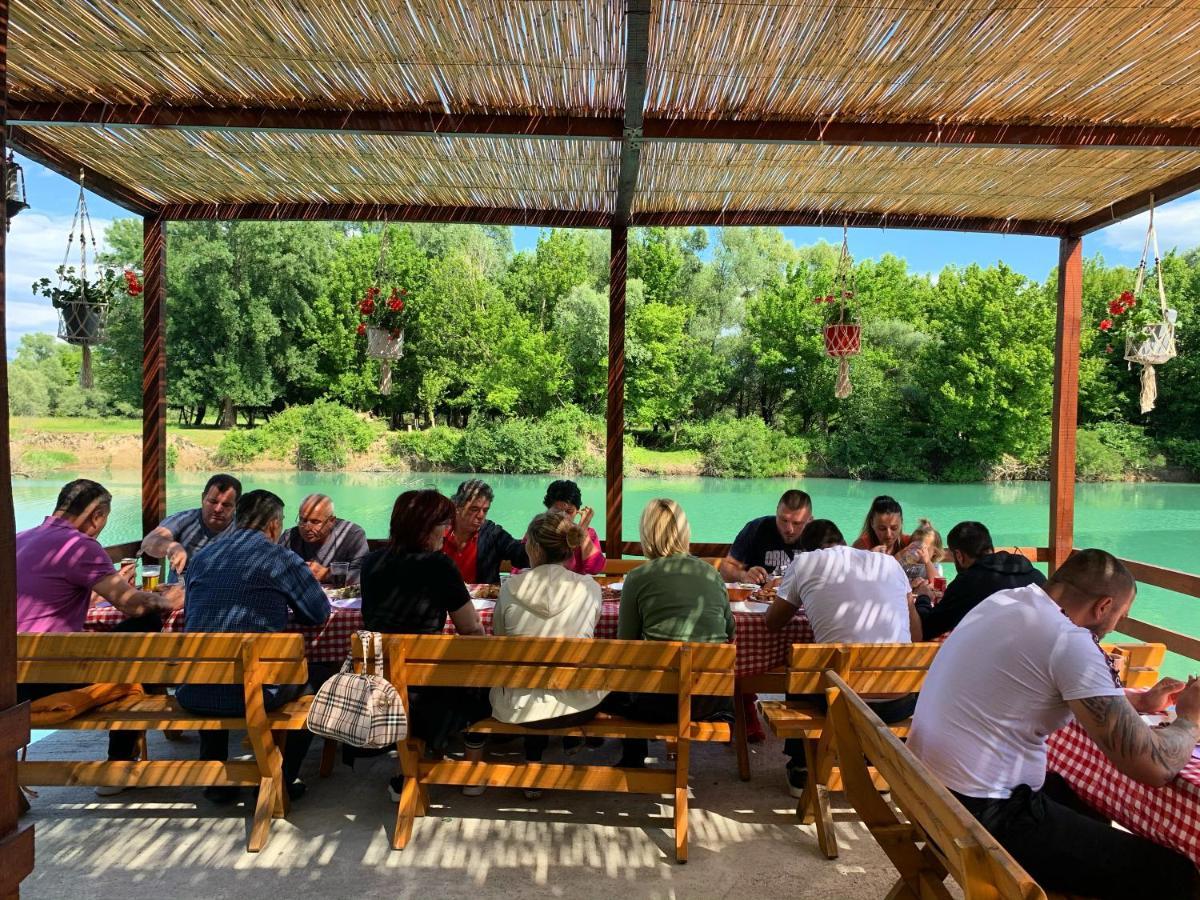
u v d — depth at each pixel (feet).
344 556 14.10
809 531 12.30
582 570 14.20
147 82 12.56
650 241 104.12
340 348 85.92
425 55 11.68
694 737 9.43
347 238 90.58
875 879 8.89
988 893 4.72
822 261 103.19
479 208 18.15
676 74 12.10
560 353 90.43
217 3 10.34
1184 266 79.82
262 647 9.27
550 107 13.29
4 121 4.23
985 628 7.00
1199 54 11.02
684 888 8.67
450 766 9.75
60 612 10.55
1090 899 6.65
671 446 92.27
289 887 8.58
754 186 16.55
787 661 11.87
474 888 8.62
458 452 77.71
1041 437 81.61
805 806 10.21
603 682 9.28
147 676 9.32
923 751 7.17
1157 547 39.91
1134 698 7.88
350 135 13.92
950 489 71.87
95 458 72.84
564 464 79.00
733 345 97.19
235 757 12.23
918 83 12.17
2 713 4.25
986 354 84.28
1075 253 18.76
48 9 10.46
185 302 83.71
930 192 16.76
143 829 9.88
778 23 10.66
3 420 4.29
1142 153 14.23
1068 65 11.45
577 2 10.27
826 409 90.99
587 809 10.64
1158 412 77.66
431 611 10.03
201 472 73.00
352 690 8.80
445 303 86.58
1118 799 7.36
